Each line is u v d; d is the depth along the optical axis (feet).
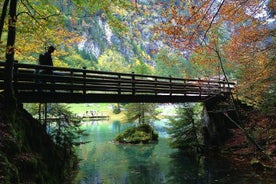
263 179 39.27
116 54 371.15
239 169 45.91
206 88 64.59
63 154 40.47
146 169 49.83
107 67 331.57
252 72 40.16
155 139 84.07
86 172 47.55
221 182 39.78
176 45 34.81
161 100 53.06
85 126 129.49
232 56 43.09
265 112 46.01
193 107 68.69
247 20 32.68
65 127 44.19
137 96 48.26
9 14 28.55
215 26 34.65
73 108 215.92
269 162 44.57
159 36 34.19
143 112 99.14
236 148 56.13
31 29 32.73
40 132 32.83
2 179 20.08
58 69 35.78
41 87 34.50
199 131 67.21
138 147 73.41
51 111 44.47
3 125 24.22
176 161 55.42
